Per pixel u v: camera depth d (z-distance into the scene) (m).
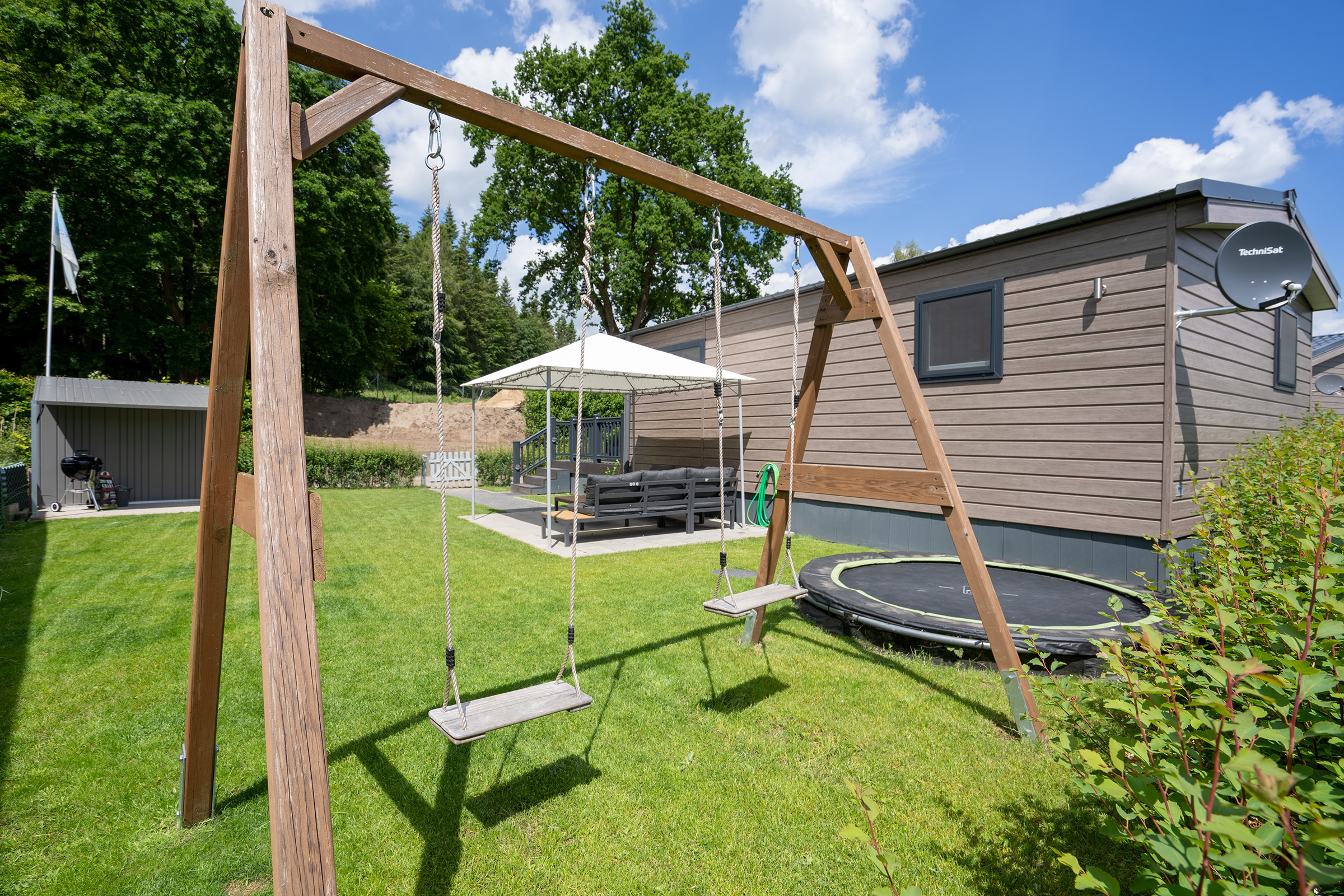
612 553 7.10
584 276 2.63
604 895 1.82
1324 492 1.21
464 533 8.36
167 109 14.93
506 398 27.84
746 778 2.43
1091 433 5.54
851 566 5.18
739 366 9.67
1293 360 7.73
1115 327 5.38
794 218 3.08
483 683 3.31
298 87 15.56
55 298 15.58
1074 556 5.66
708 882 1.87
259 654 3.72
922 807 2.24
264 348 1.32
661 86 21.42
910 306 7.00
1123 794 1.04
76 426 9.95
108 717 2.87
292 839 1.12
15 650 3.69
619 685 3.31
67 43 15.45
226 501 2.03
